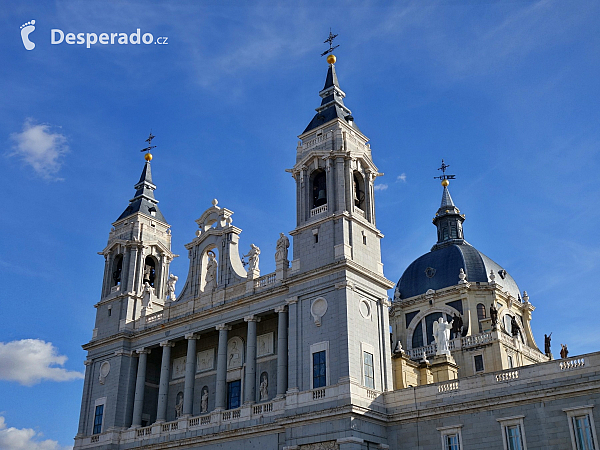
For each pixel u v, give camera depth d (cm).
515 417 5081
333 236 6325
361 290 6203
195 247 7875
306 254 6481
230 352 7381
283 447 5800
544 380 5056
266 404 6319
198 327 7300
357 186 6894
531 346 10762
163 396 7369
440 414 5509
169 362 7556
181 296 7769
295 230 6631
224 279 7331
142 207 9025
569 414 4844
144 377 7812
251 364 6625
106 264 8888
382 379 6056
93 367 8288
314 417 5650
